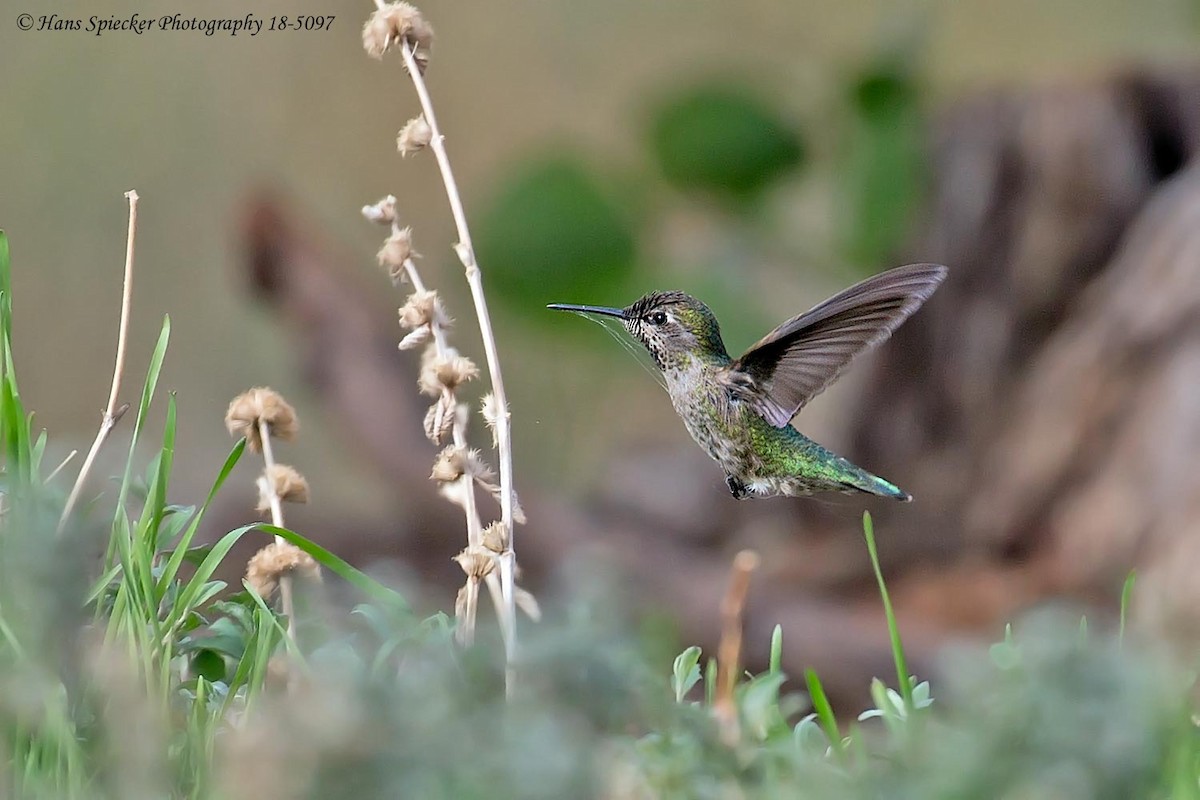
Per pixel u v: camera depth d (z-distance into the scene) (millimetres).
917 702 4023
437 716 2498
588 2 19047
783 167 13109
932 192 12633
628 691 2814
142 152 18531
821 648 10961
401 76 18891
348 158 18828
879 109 12562
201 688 3666
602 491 13688
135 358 18172
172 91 18641
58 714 3236
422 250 18328
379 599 4059
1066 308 12312
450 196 4547
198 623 4023
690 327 6094
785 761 3420
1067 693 2455
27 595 3254
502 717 2549
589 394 17484
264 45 18781
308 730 2391
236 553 11453
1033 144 12367
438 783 2408
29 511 3543
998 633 11047
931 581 12070
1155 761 2475
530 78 19016
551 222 12875
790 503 13070
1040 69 15820
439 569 12266
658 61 19031
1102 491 11656
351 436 12844
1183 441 11328
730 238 13180
